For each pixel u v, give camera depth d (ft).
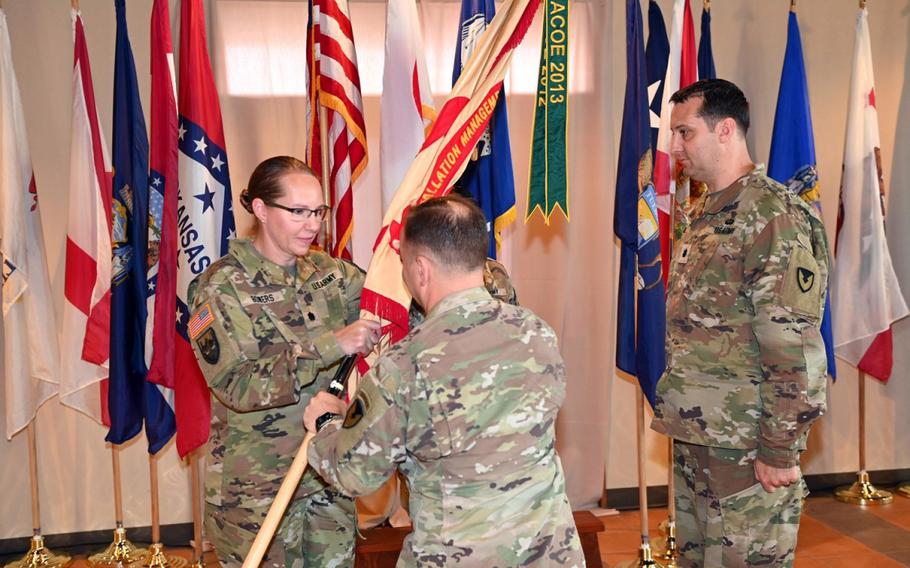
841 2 13.39
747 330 7.34
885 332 12.80
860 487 13.64
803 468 13.93
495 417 4.92
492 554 4.91
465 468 4.93
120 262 10.40
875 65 13.62
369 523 12.12
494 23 7.68
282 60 11.83
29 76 11.35
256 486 6.85
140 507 12.16
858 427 13.98
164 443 10.62
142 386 10.76
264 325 6.83
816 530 12.32
